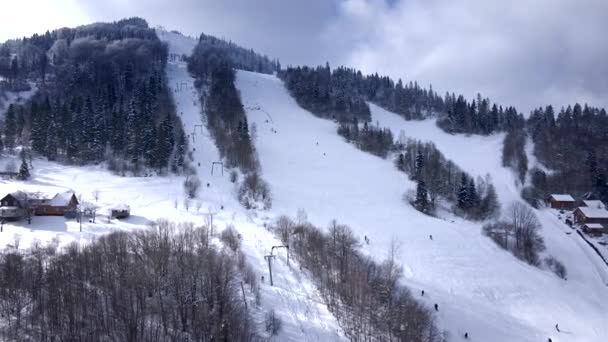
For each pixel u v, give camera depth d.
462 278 97.44
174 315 54.44
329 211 133.12
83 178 141.38
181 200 128.25
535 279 103.12
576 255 124.38
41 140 159.62
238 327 54.88
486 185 164.75
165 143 156.38
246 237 98.69
